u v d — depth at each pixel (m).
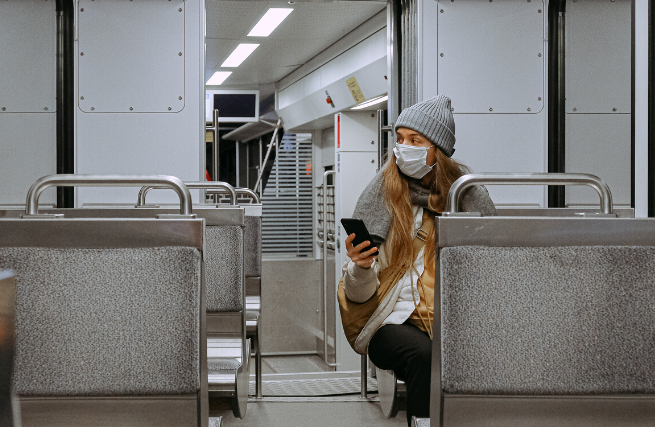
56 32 4.46
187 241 1.53
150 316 1.50
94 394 1.52
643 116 3.01
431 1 4.38
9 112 4.39
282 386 4.47
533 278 1.46
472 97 4.42
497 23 4.43
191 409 1.54
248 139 6.96
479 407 1.49
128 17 4.38
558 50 4.52
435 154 2.32
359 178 6.25
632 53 3.08
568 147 4.23
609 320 1.46
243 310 2.81
